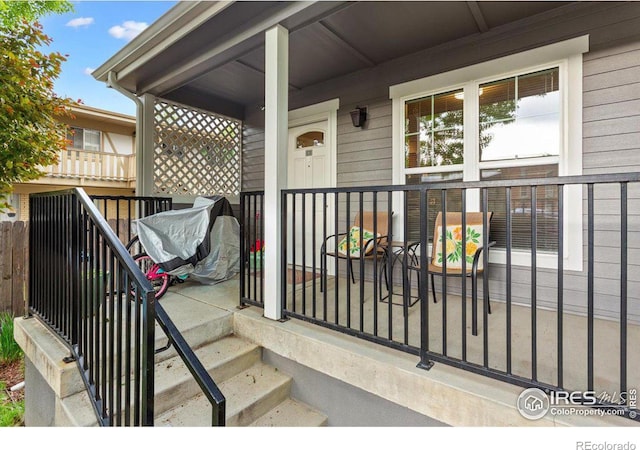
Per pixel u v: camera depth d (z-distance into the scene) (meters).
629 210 2.57
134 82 4.07
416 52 3.56
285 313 2.55
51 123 4.09
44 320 2.35
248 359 2.48
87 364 1.82
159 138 4.43
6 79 3.48
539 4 2.74
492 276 3.16
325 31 3.13
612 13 2.59
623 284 1.33
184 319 2.56
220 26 2.84
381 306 2.98
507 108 3.08
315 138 4.56
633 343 2.16
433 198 3.54
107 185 9.78
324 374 2.23
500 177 3.13
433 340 2.19
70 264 1.98
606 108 2.62
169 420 1.90
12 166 3.56
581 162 2.72
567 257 2.81
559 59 2.79
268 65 2.62
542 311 2.86
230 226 4.00
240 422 2.04
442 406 1.66
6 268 4.20
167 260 2.99
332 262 4.30
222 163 5.21
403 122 3.69
